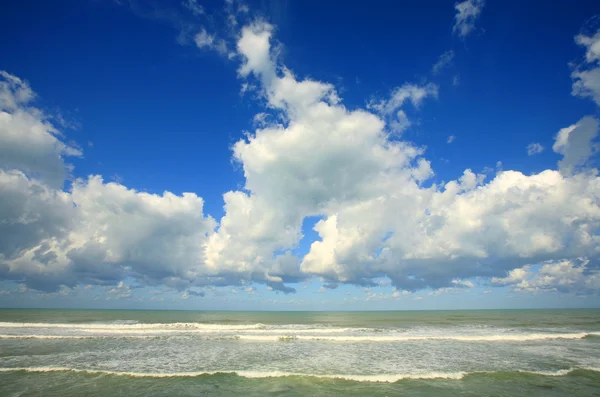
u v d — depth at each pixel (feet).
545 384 45.57
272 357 62.23
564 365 56.95
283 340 84.17
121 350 68.18
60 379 46.11
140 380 45.88
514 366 56.03
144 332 97.45
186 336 89.45
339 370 52.37
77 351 66.59
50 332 94.22
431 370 52.80
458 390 42.60
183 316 210.59
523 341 85.15
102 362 56.70
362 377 47.80
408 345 77.61
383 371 51.90
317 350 70.03
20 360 57.88
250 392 41.01
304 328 115.75
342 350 70.28
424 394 40.88
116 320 148.25
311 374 49.62
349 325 130.93
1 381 45.11
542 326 127.75
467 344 79.36
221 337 87.71
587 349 73.26
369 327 121.90
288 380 46.34
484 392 41.96
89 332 95.45
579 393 42.04
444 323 143.64
